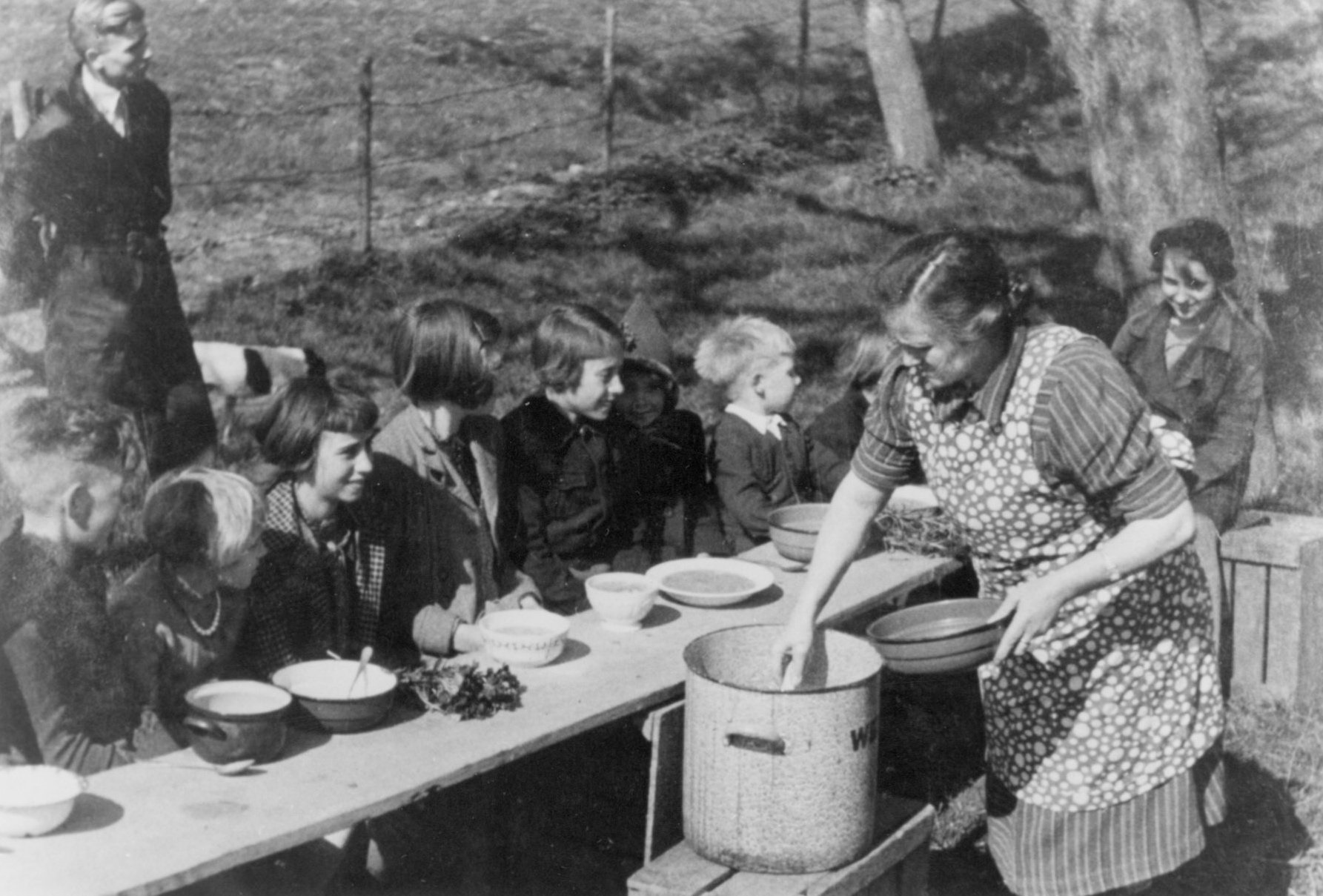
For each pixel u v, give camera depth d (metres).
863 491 3.20
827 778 2.79
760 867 2.82
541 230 10.21
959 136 12.78
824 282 10.00
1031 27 14.46
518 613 3.47
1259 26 14.16
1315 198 10.93
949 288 2.72
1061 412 2.81
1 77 10.06
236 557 3.03
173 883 2.31
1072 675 3.02
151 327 5.00
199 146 10.88
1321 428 7.05
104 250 4.89
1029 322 2.95
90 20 4.81
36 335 5.33
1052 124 13.11
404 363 3.81
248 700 2.82
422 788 2.65
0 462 2.87
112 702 2.88
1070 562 2.96
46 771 2.52
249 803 2.56
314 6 13.81
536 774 3.58
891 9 11.88
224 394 5.89
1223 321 4.96
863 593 3.94
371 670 3.04
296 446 3.38
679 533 4.77
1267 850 4.21
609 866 3.60
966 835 4.33
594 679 3.23
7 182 4.80
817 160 12.14
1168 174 6.71
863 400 5.12
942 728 4.97
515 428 4.44
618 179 11.23
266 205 10.24
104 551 2.97
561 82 12.84
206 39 12.73
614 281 9.64
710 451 4.89
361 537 3.62
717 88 13.25
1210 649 3.11
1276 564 5.04
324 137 11.40
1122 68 6.72
